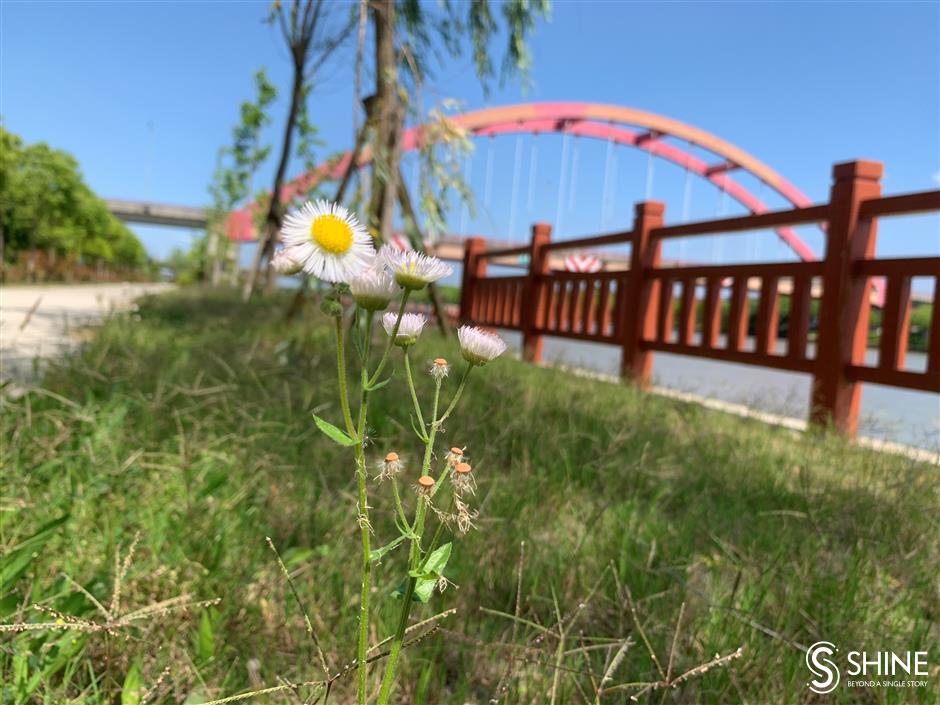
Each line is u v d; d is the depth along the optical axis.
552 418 3.35
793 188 44.75
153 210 70.06
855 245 4.20
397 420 2.92
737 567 1.78
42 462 2.00
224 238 26.44
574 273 7.71
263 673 1.34
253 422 2.65
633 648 1.41
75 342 4.96
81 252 38.47
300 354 4.38
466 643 1.47
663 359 12.08
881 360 3.98
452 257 18.06
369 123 5.64
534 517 2.10
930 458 2.81
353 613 1.55
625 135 43.28
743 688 1.33
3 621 1.25
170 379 3.09
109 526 1.73
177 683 1.22
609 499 2.25
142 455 2.15
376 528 1.89
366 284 0.78
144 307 8.28
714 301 5.53
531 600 1.61
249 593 1.60
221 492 2.07
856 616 1.59
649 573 1.70
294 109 9.22
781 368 4.73
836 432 3.63
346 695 1.33
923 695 1.35
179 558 1.61
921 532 2.06
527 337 8.63
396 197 5.91
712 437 3.20
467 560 1.77
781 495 2.44
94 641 1.33
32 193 26.12
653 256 6.41
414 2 6.02
